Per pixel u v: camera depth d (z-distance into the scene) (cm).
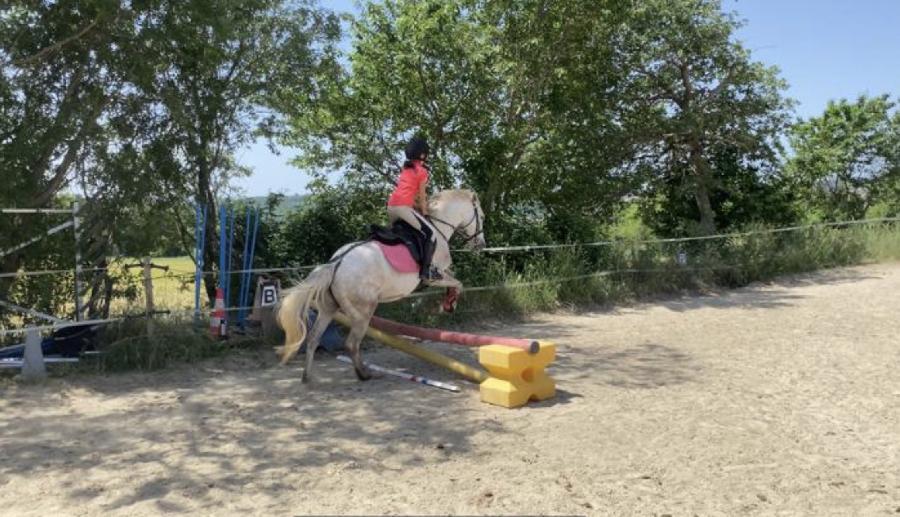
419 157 760
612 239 1521
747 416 629
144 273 856
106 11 828
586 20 1382
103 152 926
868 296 1308
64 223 897
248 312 1019
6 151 838
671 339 983
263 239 1176
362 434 590
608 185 1681
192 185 1051
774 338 967
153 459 537
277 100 1143
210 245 1130
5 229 852
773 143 1947
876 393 696
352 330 744
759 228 1723
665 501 454
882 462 524
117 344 836
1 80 837
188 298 1138
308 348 759
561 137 1483
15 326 909
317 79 1189
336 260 736
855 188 2397
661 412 641
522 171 1445
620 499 456
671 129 1789
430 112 1417
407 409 661
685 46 1780
